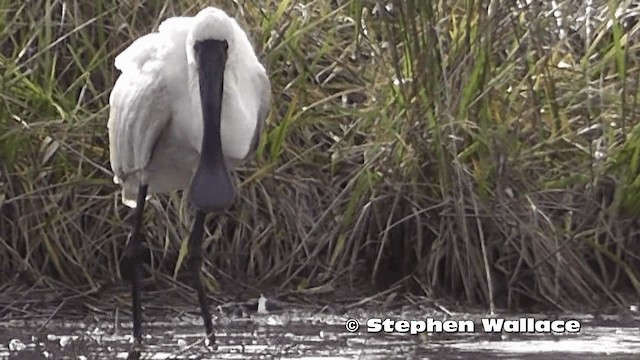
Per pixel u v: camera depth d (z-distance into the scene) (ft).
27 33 45.16
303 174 44.19
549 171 43.80
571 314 41.57
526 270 42.32
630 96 44.98
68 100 44.16
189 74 37.32
